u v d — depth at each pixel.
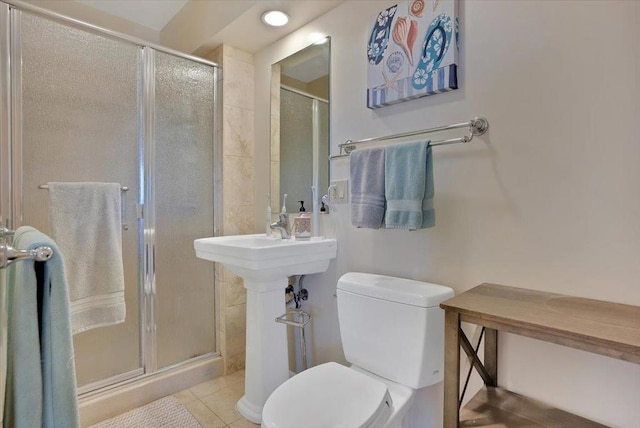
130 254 1.79
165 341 1.92
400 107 1.46
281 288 1.70
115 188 1.68
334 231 1.74
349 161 1.62
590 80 1.00
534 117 1.10
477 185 1.23
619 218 0.95
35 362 0.56
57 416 0.59
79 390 1.62
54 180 1.54
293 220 1.91
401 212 1.27
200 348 2.06
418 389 1.26
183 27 2.25
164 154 1.91
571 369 1.03
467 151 1.25
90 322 1.59
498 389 1.14
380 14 1.50
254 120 2.23
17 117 1.44
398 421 1.10
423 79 1.34
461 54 1.26
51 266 0.59
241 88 2.17
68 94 1.58
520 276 1.13
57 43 1.55
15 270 0.63
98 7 2.19
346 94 1.67
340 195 1.70
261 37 2.01
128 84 1.77
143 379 1.81
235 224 2.14
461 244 1.27
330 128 1.74
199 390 1.92
